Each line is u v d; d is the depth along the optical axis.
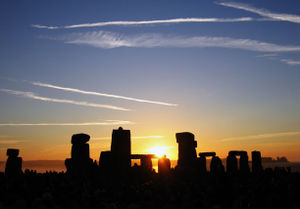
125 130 38.97
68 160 37.34
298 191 31.81
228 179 36.22
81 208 26.11
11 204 25.25
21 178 31.98
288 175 37.06
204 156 41.41
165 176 37.66
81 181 32.66
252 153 42.69
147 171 38.94
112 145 38.69
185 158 40.56
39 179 32.16
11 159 35.59
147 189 31.72
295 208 29.09
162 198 29.62
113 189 31.39
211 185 33.53
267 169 39.47
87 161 37.38
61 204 26.05
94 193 29.44
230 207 28.78
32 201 25.81
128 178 37.16
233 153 42.31
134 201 29.09
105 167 37.81
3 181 30.58
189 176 38.44
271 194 30.14
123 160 38.16
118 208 27.52
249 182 34.81
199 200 28.62
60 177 33.59
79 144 37.50
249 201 29.22
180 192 30.94
